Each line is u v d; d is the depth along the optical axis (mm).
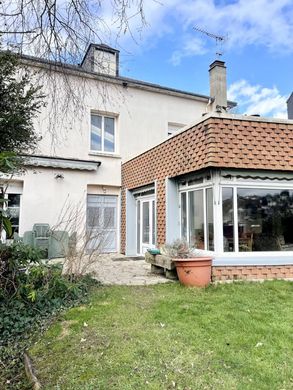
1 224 4855
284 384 2711
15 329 4059
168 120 13945
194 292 5758
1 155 3971
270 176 7062
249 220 6969
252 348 3369
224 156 6672
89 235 7277
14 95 5035
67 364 3148
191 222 7980
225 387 2656
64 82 4871
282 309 4699
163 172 9008
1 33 3818
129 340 3584
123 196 12531
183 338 3615
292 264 7039
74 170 11711
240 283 6465
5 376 3176
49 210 11055
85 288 5785
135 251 11984
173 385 2699
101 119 12891
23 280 4852
